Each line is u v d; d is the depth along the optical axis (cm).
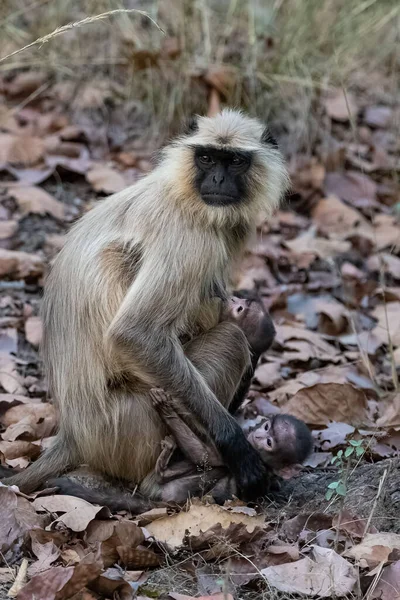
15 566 619
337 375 979
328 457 813
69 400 751
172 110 1406
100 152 1380
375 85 1633
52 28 1479
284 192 831
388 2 1573
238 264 812
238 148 750
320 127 1473
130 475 755
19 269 1090
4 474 752
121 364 734
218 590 602
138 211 742
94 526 663
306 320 1119
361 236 1288
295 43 1472
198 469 732
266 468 740
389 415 877
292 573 610
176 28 1460
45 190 1271
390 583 601
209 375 748
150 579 617
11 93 1449
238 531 644
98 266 739
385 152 1492
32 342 982
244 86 1432
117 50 1486
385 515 685
